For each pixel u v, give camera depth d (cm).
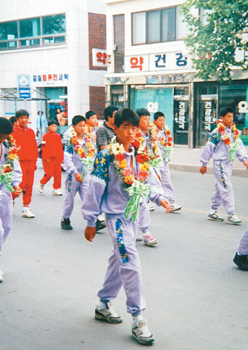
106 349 334
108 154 343
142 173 346
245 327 368
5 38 2512
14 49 2470
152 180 364
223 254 566
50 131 981
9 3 2467
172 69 1872
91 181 345
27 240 639
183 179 1197
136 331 343
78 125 671
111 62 2066
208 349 332
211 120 1816
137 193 340
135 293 341
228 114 698
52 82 2344
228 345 338
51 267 520
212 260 543
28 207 793
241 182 1136
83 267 520
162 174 791
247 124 1728
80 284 466
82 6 2248
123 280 343
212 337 350
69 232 685
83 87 2292
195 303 416
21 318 387
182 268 514
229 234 660
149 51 1934
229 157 702
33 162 781
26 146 764
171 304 413
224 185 708
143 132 605
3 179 482
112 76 2048
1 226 474
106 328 368
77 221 756
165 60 1888
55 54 2319
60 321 381
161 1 1870
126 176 336
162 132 787
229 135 703
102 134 633
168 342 343
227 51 1333
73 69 2266
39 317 389
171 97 1902
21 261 543
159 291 444
